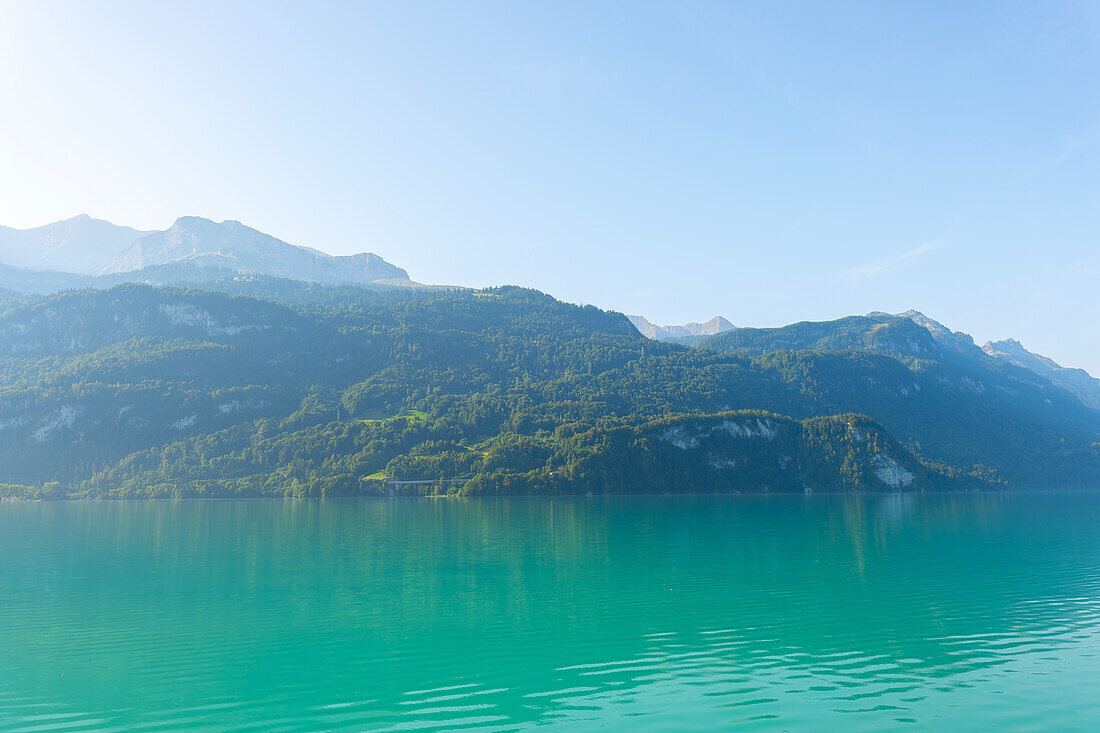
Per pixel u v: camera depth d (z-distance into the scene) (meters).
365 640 48.69
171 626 52.81
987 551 96.12
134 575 76.44
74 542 110.12
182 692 38.62
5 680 40.62
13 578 74.56
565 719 34.38
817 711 35.19
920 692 37.84
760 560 87.12
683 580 72.19
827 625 52.47
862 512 182.88
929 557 89.75
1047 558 88.69
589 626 52.38
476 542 109.12
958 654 44.84
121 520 157.88
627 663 43.28
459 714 35.12
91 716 35.28
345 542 109.56
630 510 189.75
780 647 46.59
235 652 45.88
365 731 33.16
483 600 61.88
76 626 52.94
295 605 60.06
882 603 60.12
